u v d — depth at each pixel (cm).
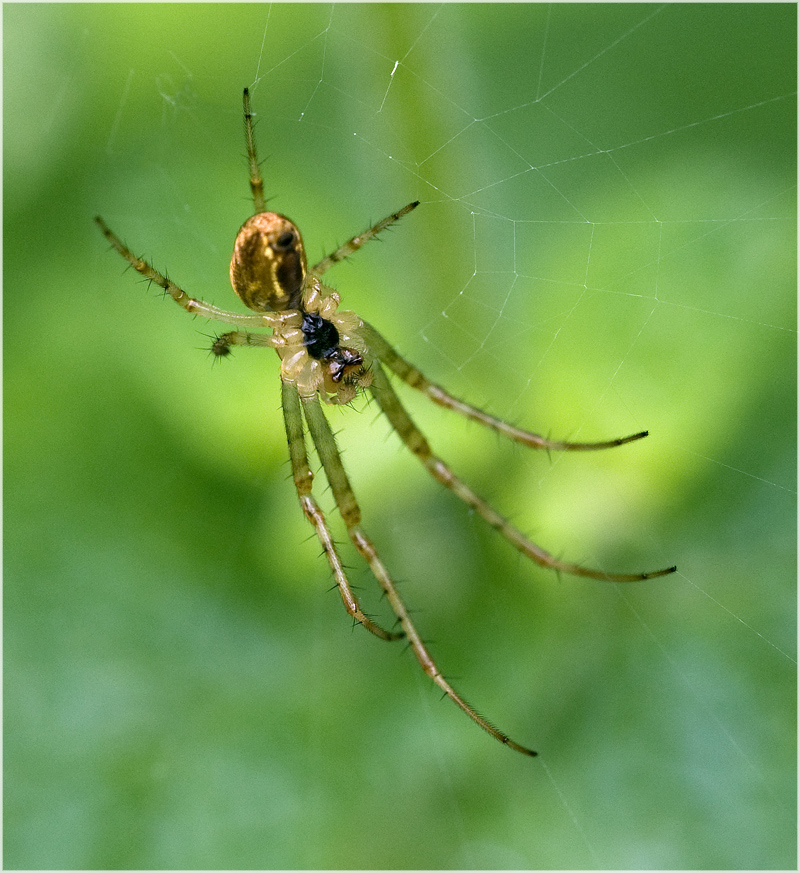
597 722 11
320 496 12
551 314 11
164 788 11
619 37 11
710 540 11
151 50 11
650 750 11
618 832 11
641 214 11
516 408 11
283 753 11
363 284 11
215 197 11
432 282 11
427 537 11
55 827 11
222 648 11
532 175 11
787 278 11
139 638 11
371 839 11
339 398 11
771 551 11
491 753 11
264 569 11
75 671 11
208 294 11
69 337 11
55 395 11
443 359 11
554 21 11
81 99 11
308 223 11
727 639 11
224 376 11
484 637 11
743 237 11
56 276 11
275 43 11
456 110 11
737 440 11
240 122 11
